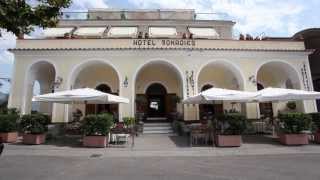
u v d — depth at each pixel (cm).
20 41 1880
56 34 2198
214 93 1397
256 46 1967
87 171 820
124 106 1817
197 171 814
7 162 962
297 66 1972
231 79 2177
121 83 1847
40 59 1866
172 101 2173
